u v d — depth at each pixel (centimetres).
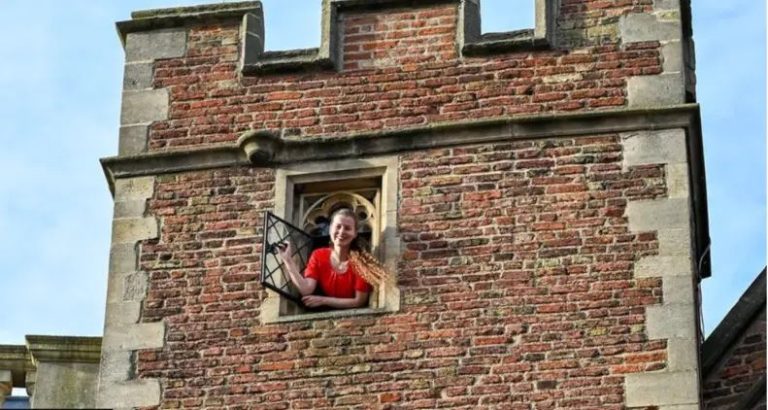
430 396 1992
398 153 2095
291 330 2036
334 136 2108
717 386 2061
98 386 2041
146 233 2097
